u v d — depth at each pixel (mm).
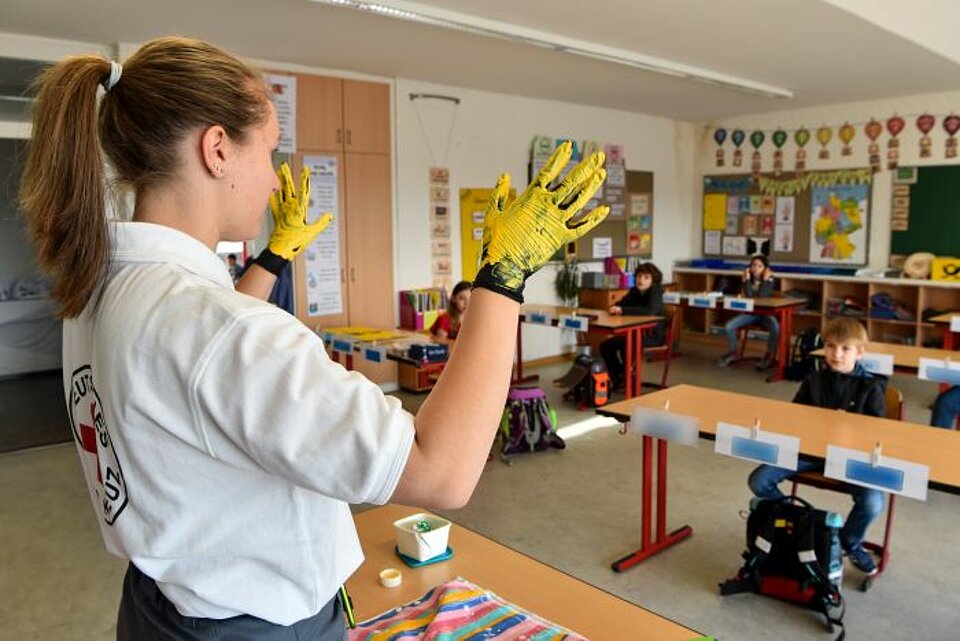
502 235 731
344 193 5781
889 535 3076
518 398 4480
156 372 624
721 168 8688
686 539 3289
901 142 7285
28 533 3406
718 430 2635
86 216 666
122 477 664
